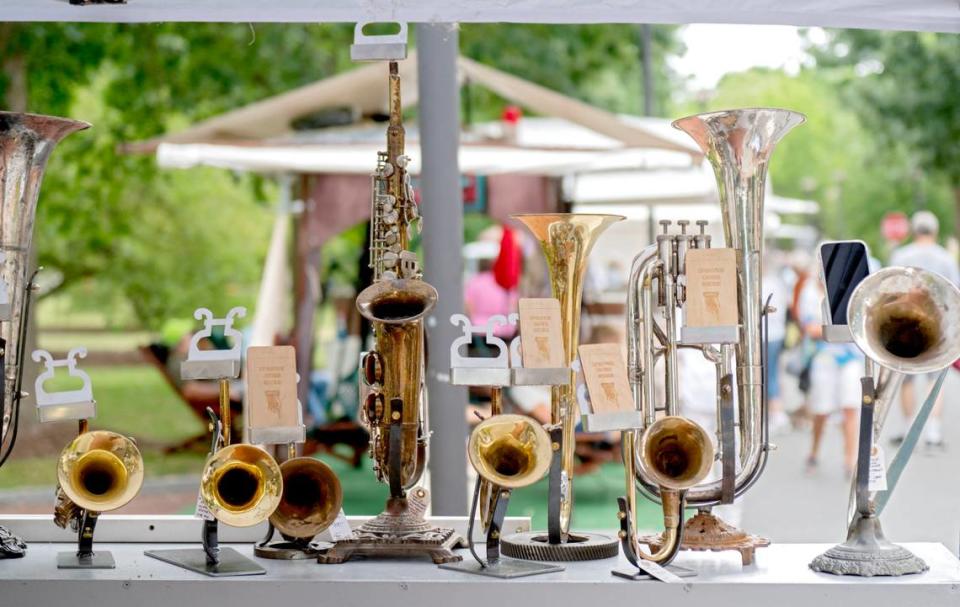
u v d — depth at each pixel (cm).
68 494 276
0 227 293
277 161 746
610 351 277
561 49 1700
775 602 262
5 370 289
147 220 1895
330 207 816
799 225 2472
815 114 3184
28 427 1158
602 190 923
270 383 287
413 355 289
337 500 294
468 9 306
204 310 287
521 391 834
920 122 1962
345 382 955
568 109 724
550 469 286
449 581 263
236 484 279
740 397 285
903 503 764
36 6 310
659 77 2461
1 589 266
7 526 320
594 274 938
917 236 1052
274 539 318
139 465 288
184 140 734
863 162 2756
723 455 278
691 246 287
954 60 1944
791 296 1180
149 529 319
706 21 309
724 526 286
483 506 279
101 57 1366
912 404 1041
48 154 302
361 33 304
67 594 266
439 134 486
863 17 310
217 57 1431
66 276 1831
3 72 1212
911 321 269
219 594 265
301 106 725
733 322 277
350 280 1178
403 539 287
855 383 911
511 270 832
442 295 481
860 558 269
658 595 262
